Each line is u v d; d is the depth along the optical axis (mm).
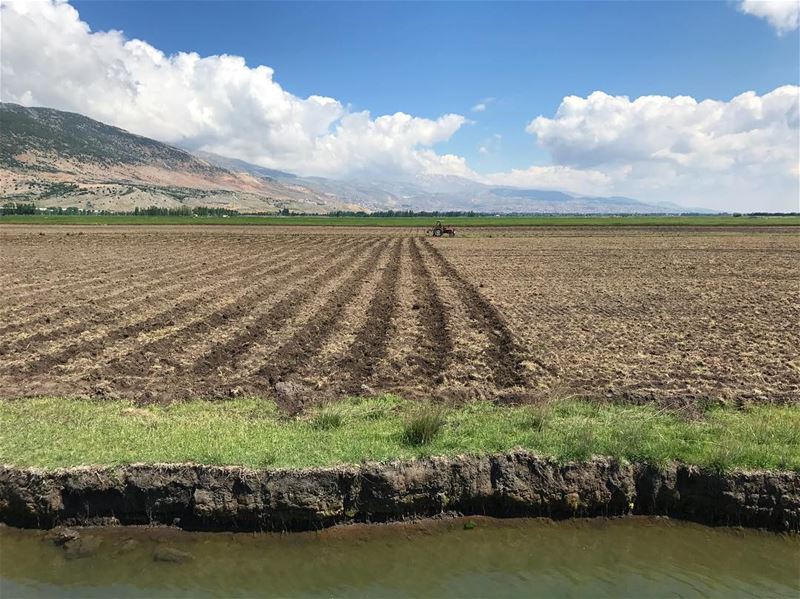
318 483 7922
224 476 7922
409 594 6523
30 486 7879
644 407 10680
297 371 13430
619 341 16219
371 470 8094
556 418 9961
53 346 15602
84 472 7988
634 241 65750
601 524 8281
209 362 14156
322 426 9562
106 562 7109
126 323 18672
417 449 8633
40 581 6707
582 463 8531
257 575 6875
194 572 6914
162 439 8883
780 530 8148
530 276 32781
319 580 6793
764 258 43562
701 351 15102
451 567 7141
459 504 8375
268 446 8625
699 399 11148
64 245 54250
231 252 48750
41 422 9617
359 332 17672
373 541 7691
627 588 6746
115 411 10273
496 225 114812
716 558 7516
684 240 67062
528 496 8336
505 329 17703
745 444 8969
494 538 7855
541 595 6539
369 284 29141
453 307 22250
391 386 12242
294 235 77812
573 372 13133
